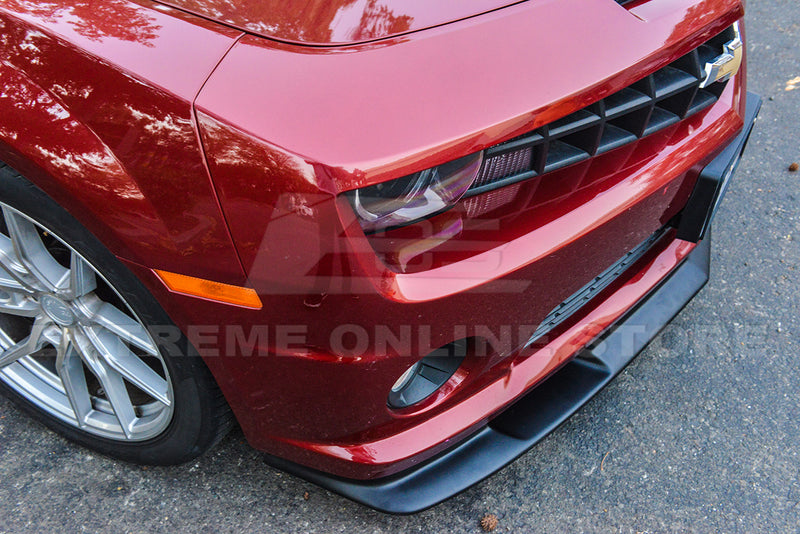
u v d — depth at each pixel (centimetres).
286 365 129
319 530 166
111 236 127
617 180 145
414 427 145
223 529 166
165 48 122
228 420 158
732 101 173
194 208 117
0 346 178
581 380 175
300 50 119
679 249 193
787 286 237
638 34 132
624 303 177
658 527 168
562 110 120
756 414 196
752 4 415
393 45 119
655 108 154
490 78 117
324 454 144
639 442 188
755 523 169
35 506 171
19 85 127
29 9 129
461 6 128
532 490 176
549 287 139
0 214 153
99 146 122
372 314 117
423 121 110
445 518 170
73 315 156
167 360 144
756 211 268
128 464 181
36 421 188
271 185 109
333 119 109
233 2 129
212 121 113
